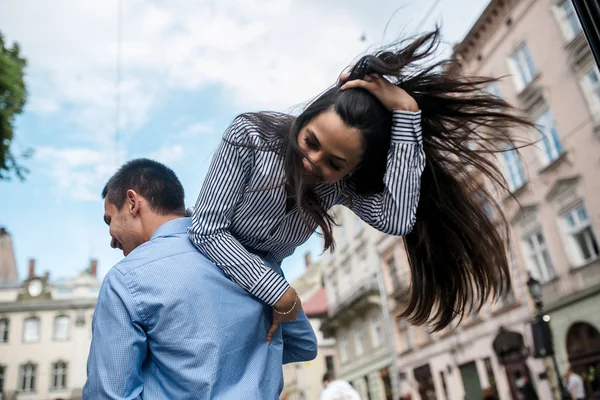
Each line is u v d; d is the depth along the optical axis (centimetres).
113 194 144
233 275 119
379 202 135
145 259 116
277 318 123
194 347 110
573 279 1248
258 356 120
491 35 1496
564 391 1080
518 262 1426
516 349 1428
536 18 1329
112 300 112
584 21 98
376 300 2138
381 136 119
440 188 140
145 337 112
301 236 138
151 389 111
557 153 1288
